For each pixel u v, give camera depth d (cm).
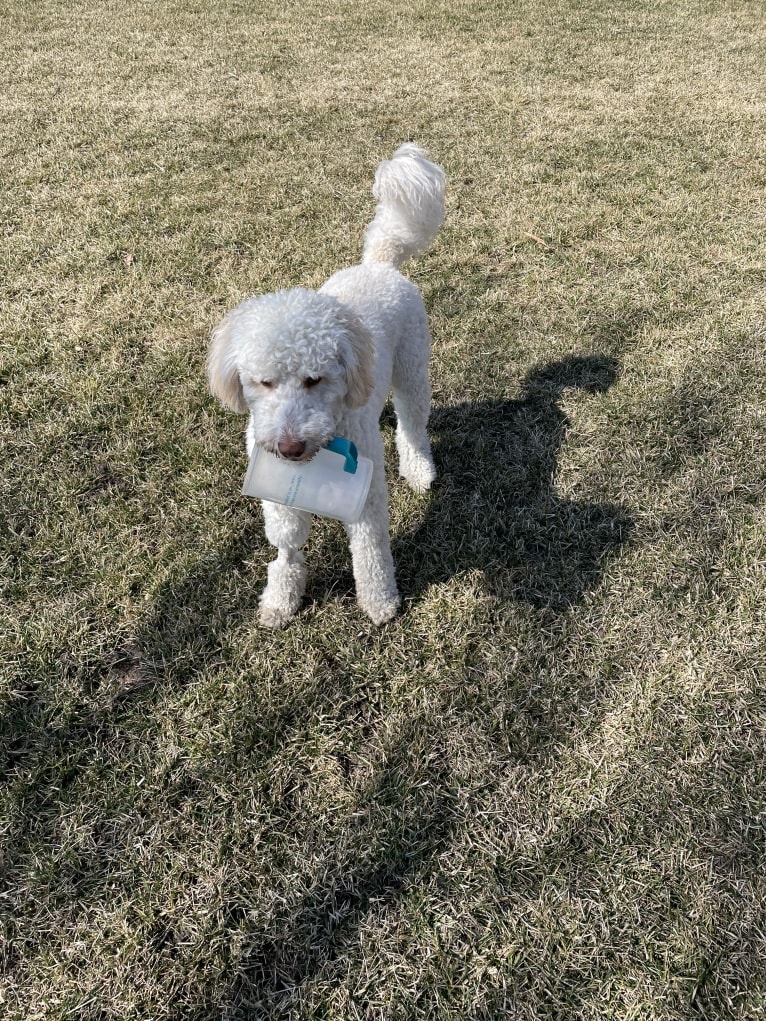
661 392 160
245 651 116
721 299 185
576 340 175
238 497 138
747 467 143
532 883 94
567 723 109
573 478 143
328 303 101
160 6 461
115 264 199
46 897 92
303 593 125
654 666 115
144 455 146
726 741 106
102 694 110
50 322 177
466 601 123
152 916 91
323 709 110
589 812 100
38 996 85
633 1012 85
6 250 204
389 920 91
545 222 219
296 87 330
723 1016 84
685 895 92
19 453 144
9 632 116
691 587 124
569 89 326
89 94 321
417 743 106
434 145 272
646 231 214
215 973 87
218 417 154
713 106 305
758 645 116
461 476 146
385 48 384
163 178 246
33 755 103
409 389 135
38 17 438
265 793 102
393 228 139
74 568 126
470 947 89
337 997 86
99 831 98
